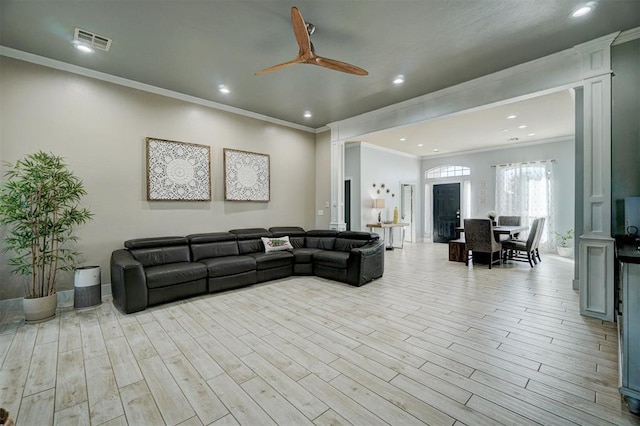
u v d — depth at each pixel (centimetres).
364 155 788
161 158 425
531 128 625
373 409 167
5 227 319
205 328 278
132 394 181
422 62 347
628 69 291
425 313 315
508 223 726
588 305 303
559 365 211
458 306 336
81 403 173
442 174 938
